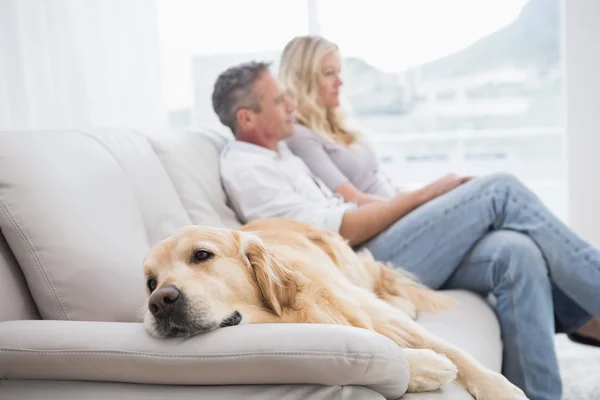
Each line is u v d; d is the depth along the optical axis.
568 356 2.25
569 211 2.99
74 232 1.19
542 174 3.46
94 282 1.18
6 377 1.07
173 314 0.99
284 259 1.23
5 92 2.18
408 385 1.06
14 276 1.21
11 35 2.18
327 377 0.93
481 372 1.16
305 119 2.18
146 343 1.00
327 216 1.74
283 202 1.74
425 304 1.56
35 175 1.19
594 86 2.90
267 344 0.95
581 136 2.94
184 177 1.63
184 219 1.52
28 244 1.17
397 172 3.57
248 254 1.12
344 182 2.05
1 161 1.18
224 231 1.13
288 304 1.12
